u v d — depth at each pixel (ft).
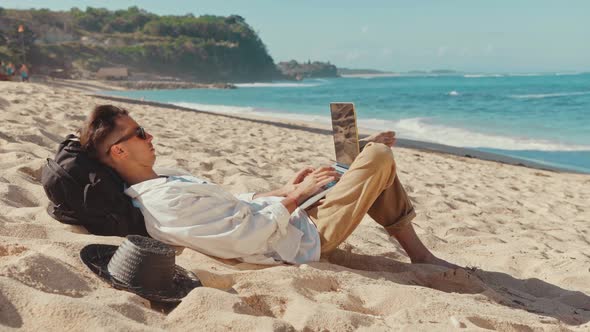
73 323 6.42
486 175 34.91
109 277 8.10
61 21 600.80
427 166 35.22
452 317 8.45
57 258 8.28
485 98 159.33
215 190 9.88
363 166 10.55
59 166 9.89
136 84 355.36
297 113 100.17
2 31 434.30
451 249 15.35
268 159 26.86
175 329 7.07
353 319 8.00
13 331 6.22
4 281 6.89
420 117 92.94
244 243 9.80
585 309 11.29
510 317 9.27
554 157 52.31
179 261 9.39
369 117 93.76
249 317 7.30
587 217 24.40
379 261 11.82
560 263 13.99
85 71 467.52
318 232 10.71
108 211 9.86
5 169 14.39
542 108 112.27
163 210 9.73
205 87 380.37
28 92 44.52
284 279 9.15
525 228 19.74
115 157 9.87
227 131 38.06
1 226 9.77
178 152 22.88
